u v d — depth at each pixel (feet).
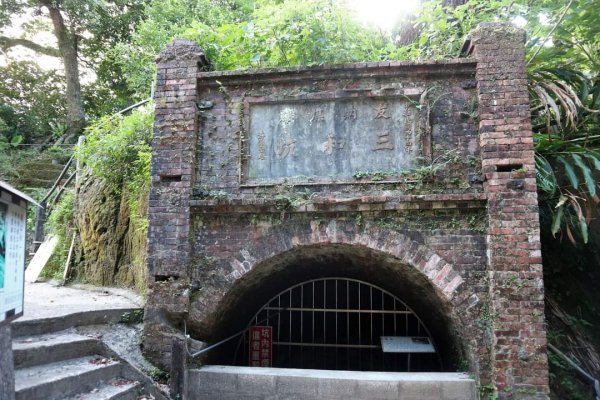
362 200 16.55
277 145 17.81
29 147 56.70
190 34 20.39
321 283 24.43
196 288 17.21
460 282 16.10
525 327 15.33
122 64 50.34
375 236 16.70
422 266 16.35
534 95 21.08
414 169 16.89
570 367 19.39
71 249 29.55
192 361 17.06
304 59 19.69
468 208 16.43
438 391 15.70
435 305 18.56
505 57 16.76
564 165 19.22
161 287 17.22
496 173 16.10
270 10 20.16
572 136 20.56
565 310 22.02
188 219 17.38
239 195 17.56
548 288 22.63
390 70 17.33
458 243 16.35
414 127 17.22
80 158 28.78
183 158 17.70
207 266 17.33
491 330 15.61
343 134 17.57
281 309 22.90
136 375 15.56
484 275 16.07
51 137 58.85
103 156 26.45
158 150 17.87
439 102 17.26
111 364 15.26
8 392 10.16
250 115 18.10
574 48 23.53
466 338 16.25
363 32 20.99
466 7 20.99
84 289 26.23
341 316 24.08
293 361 23.95
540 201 21.27
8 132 57.93
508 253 15.69
